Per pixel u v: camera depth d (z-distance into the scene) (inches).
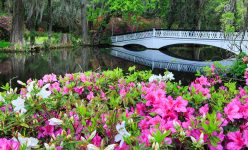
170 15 1165.7
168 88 119.7
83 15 1217.4
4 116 88.3
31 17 1080.8
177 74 512.4
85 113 86.5
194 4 1112.2
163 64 709.3
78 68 596.4
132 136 74.7
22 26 932.6
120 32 1364.4
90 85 132.5
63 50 1008.2
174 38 1103.0
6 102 101.6
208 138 73.9
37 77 480.7
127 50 1113.4
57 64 650.8
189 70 583.5
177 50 1186.0
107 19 1296.8
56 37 1152.8
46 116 95.5
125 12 1247.5
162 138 68.0
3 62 660.7
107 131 81.0
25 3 969.5
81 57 813.9
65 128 85.2
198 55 1013.8
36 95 92.2
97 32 1285.7
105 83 137.1
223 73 247.0
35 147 74.3
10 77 473.1
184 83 398.6
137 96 112.6
